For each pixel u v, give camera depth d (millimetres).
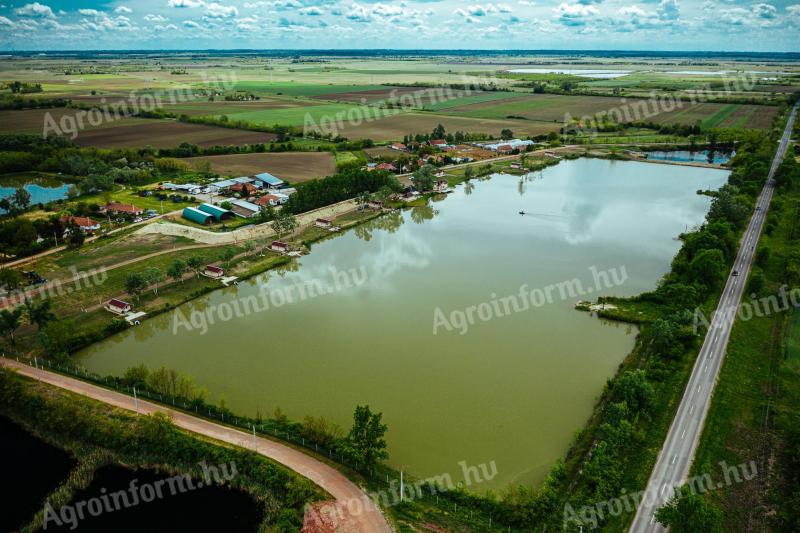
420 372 107125
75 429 88812
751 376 102500
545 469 82125
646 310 129875
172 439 84688
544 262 164500
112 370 107875
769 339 115562
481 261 165875
